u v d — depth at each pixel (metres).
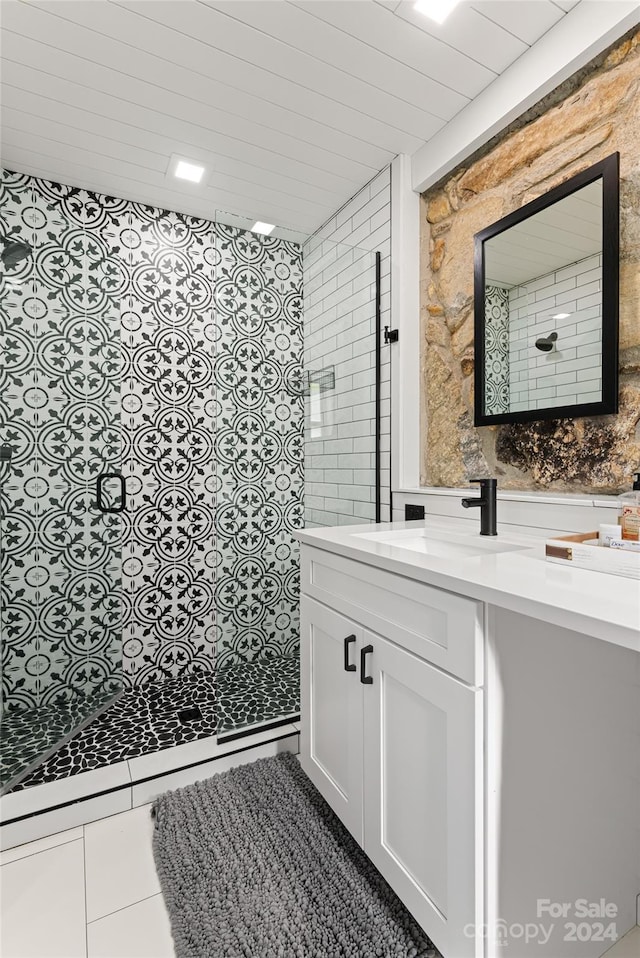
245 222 1.97
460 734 0.89
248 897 1.18
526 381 1.54
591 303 1.34
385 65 1.52
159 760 1.72
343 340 2.13
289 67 1.52
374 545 1.31
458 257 1.85
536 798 0.92
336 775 1.36
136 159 2.01
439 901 0.96
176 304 2.47
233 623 1.94
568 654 0.97
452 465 1.89
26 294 1.89
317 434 2.12
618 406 1.29
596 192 1.32
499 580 0.89
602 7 1.27
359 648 1.24
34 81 1.56
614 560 0.93
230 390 1.95
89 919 1.17
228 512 1.95
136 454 2.39
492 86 1.61
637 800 1.13
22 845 1.42
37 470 1.92
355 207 2.32
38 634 1.93
